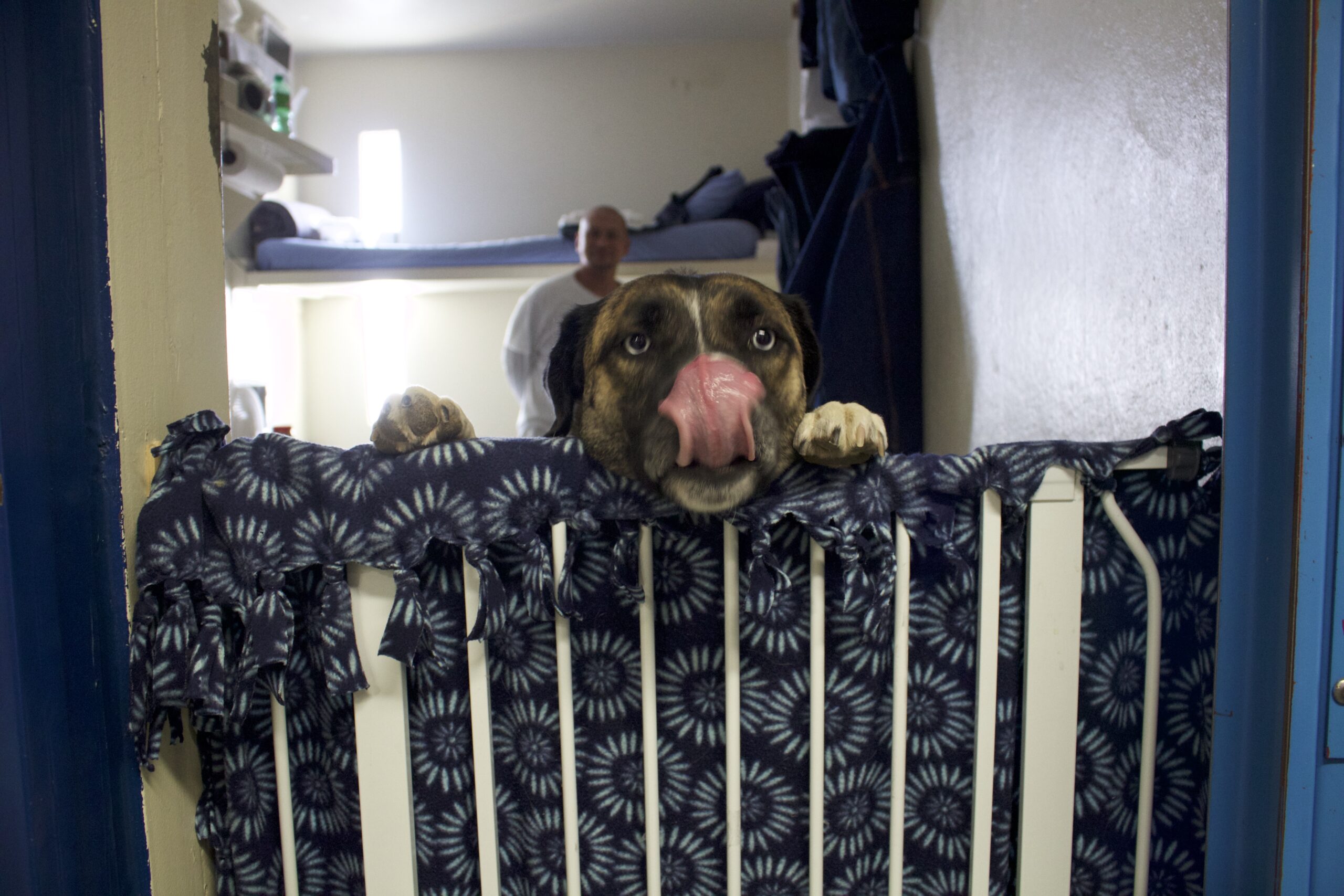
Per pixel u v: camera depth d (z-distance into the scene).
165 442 0.90
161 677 0.87
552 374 1.05
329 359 4.76
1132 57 1.14
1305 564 0.76
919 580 0.92
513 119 4.73
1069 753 0.91
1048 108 1.41
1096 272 1.25
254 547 0.86
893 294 2.04
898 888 0.91
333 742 0.93
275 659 0.84
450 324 4.66
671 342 0.86
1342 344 0.75
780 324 0.91
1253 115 0.77
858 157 2.12
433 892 0.92
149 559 0.87
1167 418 1.05
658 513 0.86
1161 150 1.07
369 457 0.86
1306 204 0.74
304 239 3.77
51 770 0.83
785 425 0.89
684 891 0.93
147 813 0.91
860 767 0.91
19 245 0.82
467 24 4.33
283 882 0.96
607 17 4.27
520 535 0.86
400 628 0.84
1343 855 0.78
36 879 0.82
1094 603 0.93
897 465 0.87
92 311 0.86
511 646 0.91
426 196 4.77
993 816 0.92
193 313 1.01
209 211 1.05
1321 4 0.73
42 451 0.83
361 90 4.73
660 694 0.91
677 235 3.42
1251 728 0.79
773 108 4.65
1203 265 0.97
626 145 4.71
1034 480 0.87
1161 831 0.96
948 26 1.92
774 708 0.91
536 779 0.91
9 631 0.80
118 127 0.89
